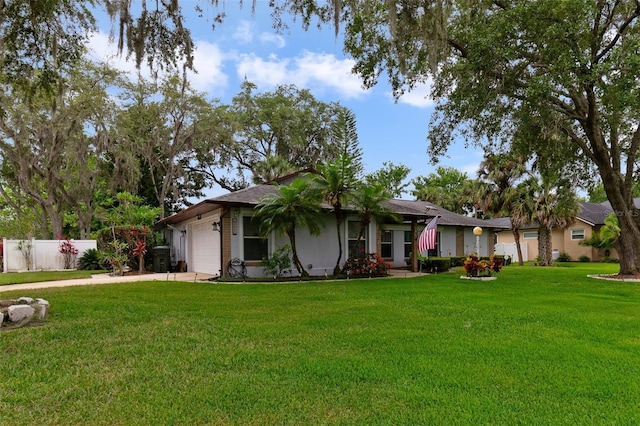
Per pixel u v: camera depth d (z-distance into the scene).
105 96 21.86
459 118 13.81
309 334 5.52
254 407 3.18
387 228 18.28
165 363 4.24
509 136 13.89
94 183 22.92
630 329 5.91
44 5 7.60
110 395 3.40
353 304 8.07
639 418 2.97
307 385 3.63
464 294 9.60
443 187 44.91
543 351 4.71
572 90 12.36
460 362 4.30
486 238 24.27
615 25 11.97
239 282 12.14
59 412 3.08
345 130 13.62
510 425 2.88
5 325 5.68
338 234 14.12
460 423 2.91
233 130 29.89
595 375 3.90
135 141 25.64
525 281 12.88
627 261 14.40
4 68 8.62
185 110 27.81
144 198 29.47
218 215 14.30
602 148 13.73
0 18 7.16
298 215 12.76
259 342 5.09
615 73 10.16
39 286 10.54
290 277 13.34
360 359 4.37
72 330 5.53
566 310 7.46
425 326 6.05
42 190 23.91
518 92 12.55
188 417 3.00
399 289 10.51
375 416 3.02
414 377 3.84
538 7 10.31
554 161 14.77
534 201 23.88
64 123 20.16
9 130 18.44
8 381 3.68
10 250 17.34
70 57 9.27
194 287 10.49
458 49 12.82
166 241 22.94
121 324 6.00
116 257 15.16
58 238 20.78
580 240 28.89
